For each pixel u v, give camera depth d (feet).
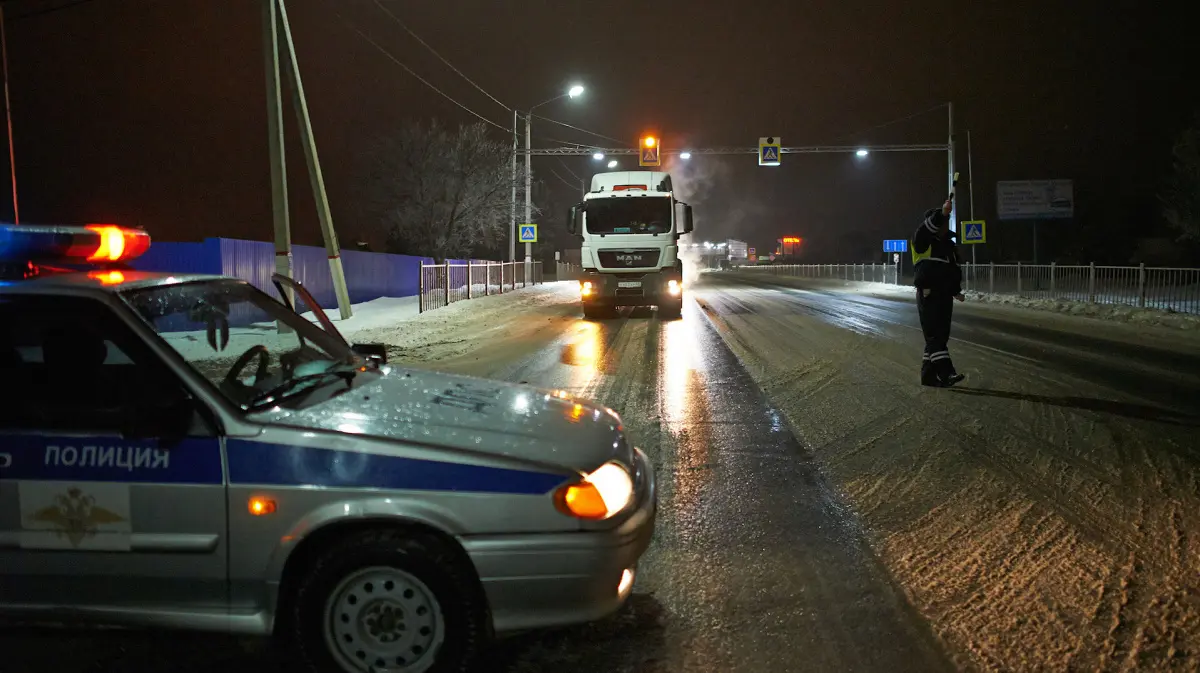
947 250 34.58
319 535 11.62
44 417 11.87
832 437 26.89
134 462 11.55
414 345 52.85
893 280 142.92
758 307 85.25
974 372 39.34
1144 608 14.52
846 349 48.60
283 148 59.88
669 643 13.44
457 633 11.37
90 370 12.08
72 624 11.93
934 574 16.14
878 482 22.06
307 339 15.87
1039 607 14.62
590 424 13.73
